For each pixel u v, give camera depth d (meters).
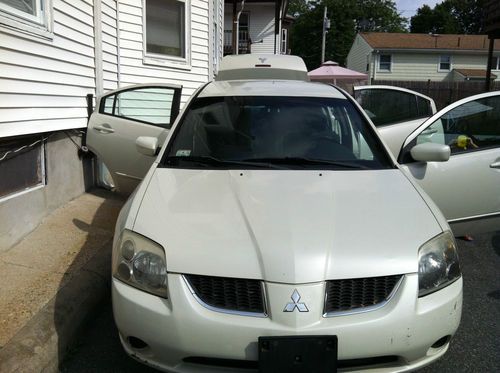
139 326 2.43
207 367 2.39
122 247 2.63
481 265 4.68
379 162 3.51
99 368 2.96
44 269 3.83
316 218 2.67
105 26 7.03
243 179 3.14
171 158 3.49
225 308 2.36
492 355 3.14
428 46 34.00
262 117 3.83
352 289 2.38
